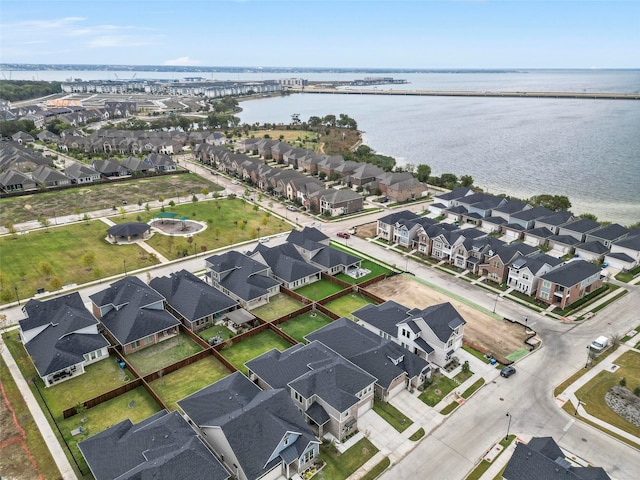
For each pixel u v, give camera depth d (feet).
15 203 421.18
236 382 172.45
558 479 131.44
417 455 156.66
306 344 209.05
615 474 149.38
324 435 165.07
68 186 473.26
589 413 175.94
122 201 432.25
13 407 176.24
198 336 220.64
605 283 281.74
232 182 524.52
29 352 200.03
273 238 351.67
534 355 211.82
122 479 128.16
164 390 186.80
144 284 248.11
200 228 367.45
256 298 249.14
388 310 222.69
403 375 186.80
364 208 431.43
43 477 145.79
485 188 536.01
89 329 211.20
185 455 135.13
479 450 158.81
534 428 168.66
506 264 280.72
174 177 533.55
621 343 221.25
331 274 291.38
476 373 198.90
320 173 546.26
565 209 407.64
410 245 338.54
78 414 172.45
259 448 143.54
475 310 251.80
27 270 288.51
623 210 456.45
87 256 288.92
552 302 257.96
